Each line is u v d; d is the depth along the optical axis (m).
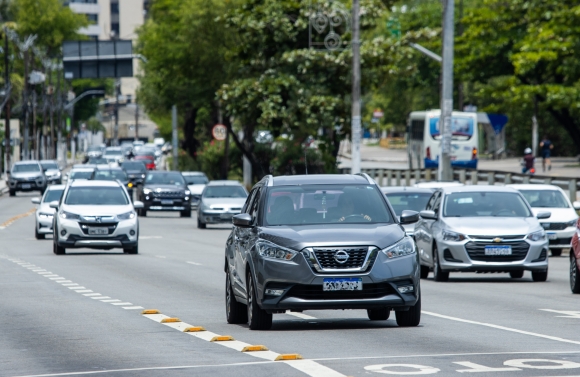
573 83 145.00
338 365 23.84
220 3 143.88
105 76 161.50
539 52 134.00
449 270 51.00
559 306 39.34
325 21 122.62
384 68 124.62
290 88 122.31
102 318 36.16
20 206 141.12
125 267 60.34
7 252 73.12
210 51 144.75
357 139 104.12
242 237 33.31
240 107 123.81
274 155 150.25
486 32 157.38
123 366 24.70
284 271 30.80
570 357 25.08
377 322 34.16
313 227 32.03
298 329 32.19
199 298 43.22
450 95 90.81
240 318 34.19
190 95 149.25
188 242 84.44
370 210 33.12
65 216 69.25
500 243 50.38
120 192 72.25
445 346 27.53
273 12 123.94
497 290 46.88
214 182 106.25
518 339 29.09
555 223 66.94
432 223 53.47
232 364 24.36
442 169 91.12
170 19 152.88
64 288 48.12
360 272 30.80
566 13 132.50
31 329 33.34
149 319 35.66
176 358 25.84
